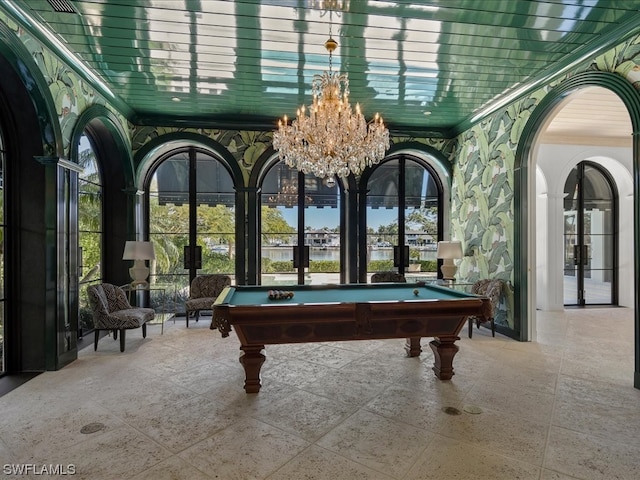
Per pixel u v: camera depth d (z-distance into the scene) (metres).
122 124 5.51
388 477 2.13
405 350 4.46
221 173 6.62
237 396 3.21
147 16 3.24
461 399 3.14
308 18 3.27
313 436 2.56
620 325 5.85
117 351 4.47
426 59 4.04
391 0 3.01
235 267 6.36
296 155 3.89
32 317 3.78
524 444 2.46
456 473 2.16
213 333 5.33
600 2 3.03
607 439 2.51
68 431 2.62
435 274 7.19
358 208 6.72
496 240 5.43
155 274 6.50
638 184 3.34
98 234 5.61
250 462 2.27
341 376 3.67
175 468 2.21
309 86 4.78
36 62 3.45
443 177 7.06
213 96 5.13
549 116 4.61
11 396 3.19
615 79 3.54
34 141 3.75
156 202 6.52
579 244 7.63
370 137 3.86
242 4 3.06
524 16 3.24
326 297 3.79
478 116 5.82
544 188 7.10
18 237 3.75
